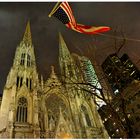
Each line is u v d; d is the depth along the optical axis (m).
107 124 70.88
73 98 78.94
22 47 96.25
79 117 72.44
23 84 73.00
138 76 78.50
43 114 67.12
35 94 69.12
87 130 66.56
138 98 66.56
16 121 60.34
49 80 80.12
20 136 56.12
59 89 78.94
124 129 16.36
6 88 74.31
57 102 75.75
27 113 64.25
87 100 79.81
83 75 31.03
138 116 53.12
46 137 60.41
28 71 81.94
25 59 89.06
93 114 75.00
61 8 20.89
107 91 19.84
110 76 20.25
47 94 75.88
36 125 58.69
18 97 68.31
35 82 74.81
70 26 20.91
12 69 82.19
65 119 70.00
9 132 54.34
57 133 62.78
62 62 98.38
